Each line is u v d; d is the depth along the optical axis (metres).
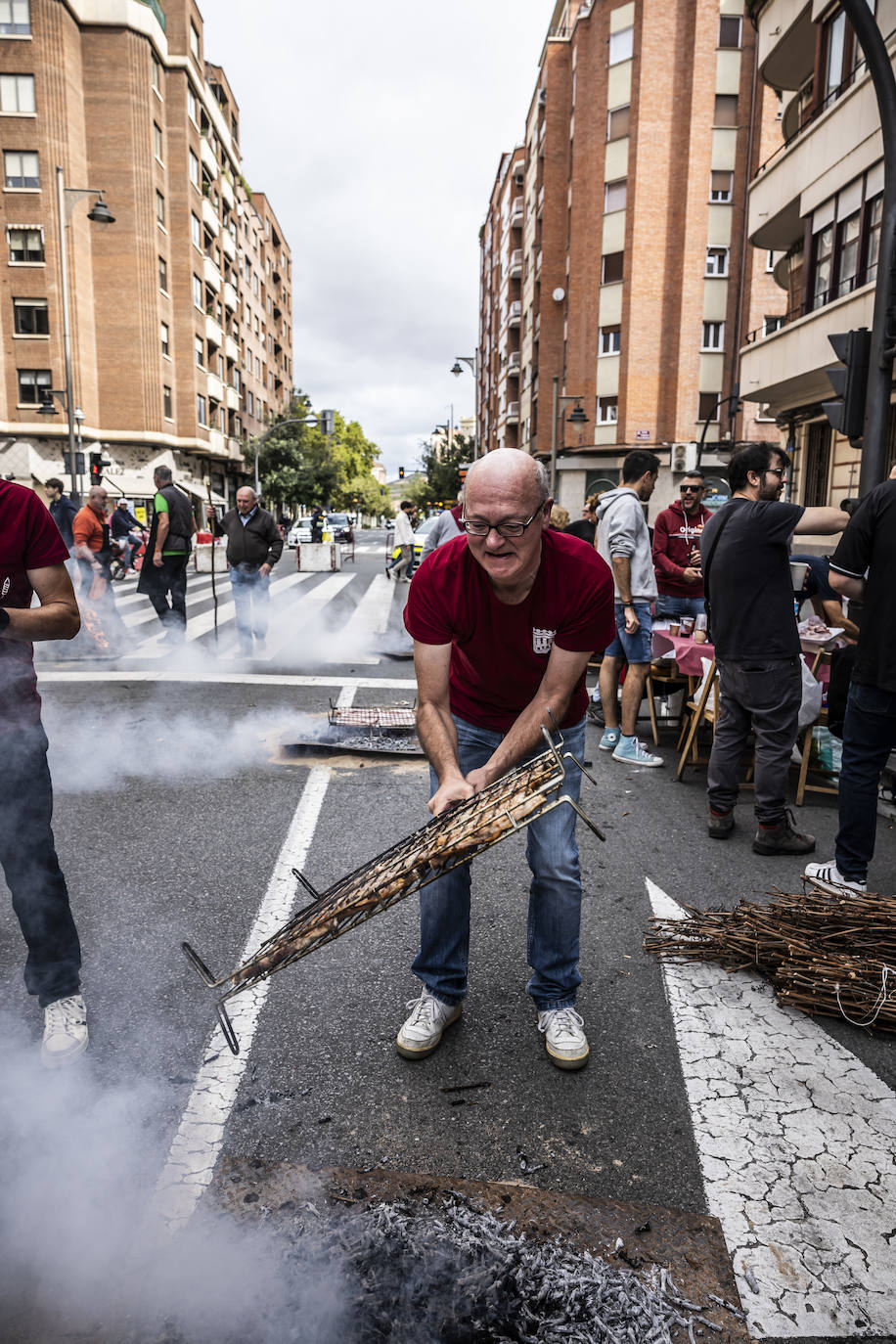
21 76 27.08
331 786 4.63
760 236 16.08
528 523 1.85
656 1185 1.89
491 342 54.66
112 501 28.58
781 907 2.97
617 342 28.27
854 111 12.02
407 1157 1.95
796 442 17.34
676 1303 1.58
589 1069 2.30
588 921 3.17
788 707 3.71
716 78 26.16
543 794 1.66
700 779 5.05
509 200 43.00
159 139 31.73
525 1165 1.93
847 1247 1.73
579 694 2.30
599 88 27.41
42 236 27.78
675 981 2.77
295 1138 2.00
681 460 27.02
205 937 2.93
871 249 11.81
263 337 54.41
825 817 4.44
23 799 2.22
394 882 1.63
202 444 34.91
